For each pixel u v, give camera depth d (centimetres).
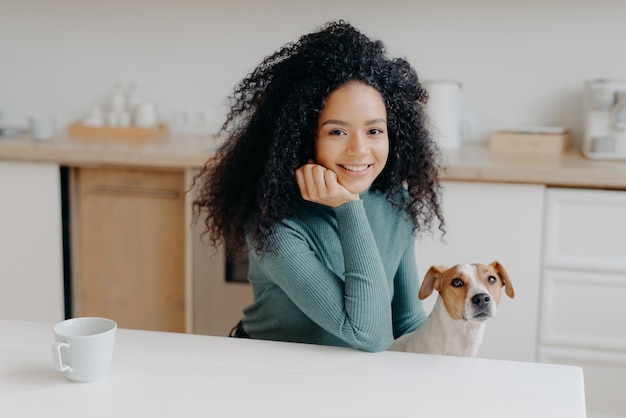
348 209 130
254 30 314
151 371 115
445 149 287
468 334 132
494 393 111
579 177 239
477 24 300
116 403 105
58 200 271
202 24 317
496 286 131
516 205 245
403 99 136
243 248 147
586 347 248
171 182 269
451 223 249
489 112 305
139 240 275
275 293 146
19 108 331
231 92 318
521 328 250
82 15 323
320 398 108
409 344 139
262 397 108
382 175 145
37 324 134
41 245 274
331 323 129
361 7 306
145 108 312
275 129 131
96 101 328
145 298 278
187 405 105
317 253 139
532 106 302
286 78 134
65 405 104
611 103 262
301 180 130
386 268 149
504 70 301
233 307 265
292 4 310
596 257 244
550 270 247
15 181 271
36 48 327
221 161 145
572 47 296
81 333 116
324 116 129
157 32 320
